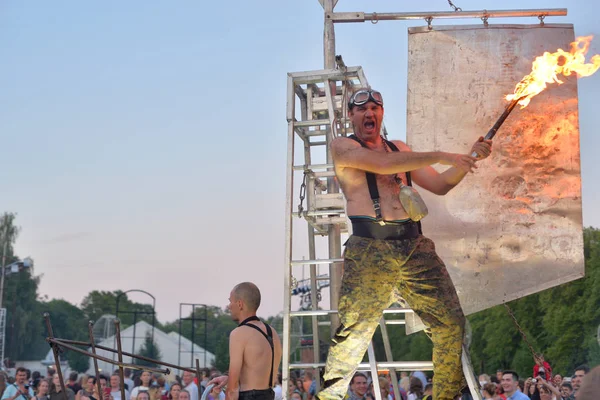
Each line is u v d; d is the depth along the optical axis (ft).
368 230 12.70
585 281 86.17
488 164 17.35
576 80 17.12
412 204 12.40
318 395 13.15
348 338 12.87
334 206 19.39
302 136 20.40
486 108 17.52
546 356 92.17
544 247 16.97
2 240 244.22
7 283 258.98
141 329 188.03
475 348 114.11
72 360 228.84
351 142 12.93
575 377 16.37
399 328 142.10
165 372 13.01
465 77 17.70
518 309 101.35
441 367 12.91
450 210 17.33
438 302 12.66
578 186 17.02
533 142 17.25
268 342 15.42
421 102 17.75
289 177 17.35
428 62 17.88
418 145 17.62
